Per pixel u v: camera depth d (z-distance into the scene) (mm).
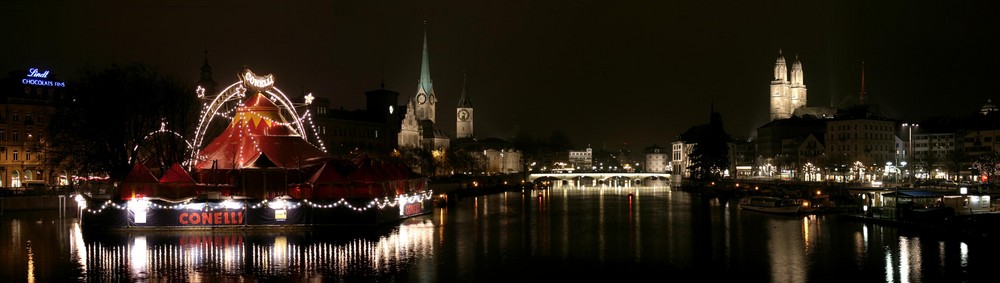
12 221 110375
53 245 84000
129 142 125750
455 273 72812
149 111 124500
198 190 97812
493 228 109812
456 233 100875
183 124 128125
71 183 157000
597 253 85750
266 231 94125
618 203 173375
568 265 78000
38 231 96688
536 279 70812
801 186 181000
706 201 178750
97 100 119625
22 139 162250
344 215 96625
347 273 71188
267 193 101562
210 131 140875
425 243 88562
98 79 120750
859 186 159250
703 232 105812
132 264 73750
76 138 120500
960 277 70688
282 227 95188
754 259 81500
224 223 94750
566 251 86875
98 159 120812
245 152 104750
